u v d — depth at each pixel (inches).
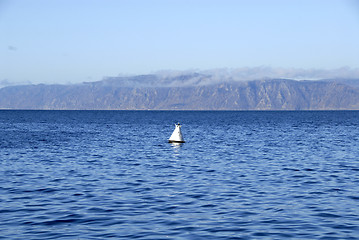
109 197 796.6
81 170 1174.3
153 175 1085.8
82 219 630.5
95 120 6643.7
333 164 1317.7
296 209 698.8
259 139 2527.1
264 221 622.2
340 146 2010.3
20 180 995.9
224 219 634.2
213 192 849.5
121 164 1317.7
